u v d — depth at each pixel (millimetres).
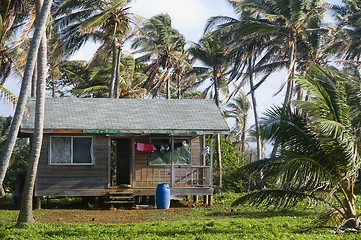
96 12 35562
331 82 13344
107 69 47188
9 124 29250
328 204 14000
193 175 24750
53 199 28719
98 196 23797
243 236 13727
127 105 26609
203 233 14617
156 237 13594
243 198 13938
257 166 13445
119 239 13406
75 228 15727
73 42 36344
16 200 25719
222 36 39625
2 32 21578
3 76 31922
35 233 14516
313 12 34562
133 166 24000
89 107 25859
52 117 23953
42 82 16531
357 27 42812
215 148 40125
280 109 13391
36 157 16516
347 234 13312
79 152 23469
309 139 13031
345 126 12906
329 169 13164
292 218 18078
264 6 35312
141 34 37281
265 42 36750
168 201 23172
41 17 15617
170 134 23500
